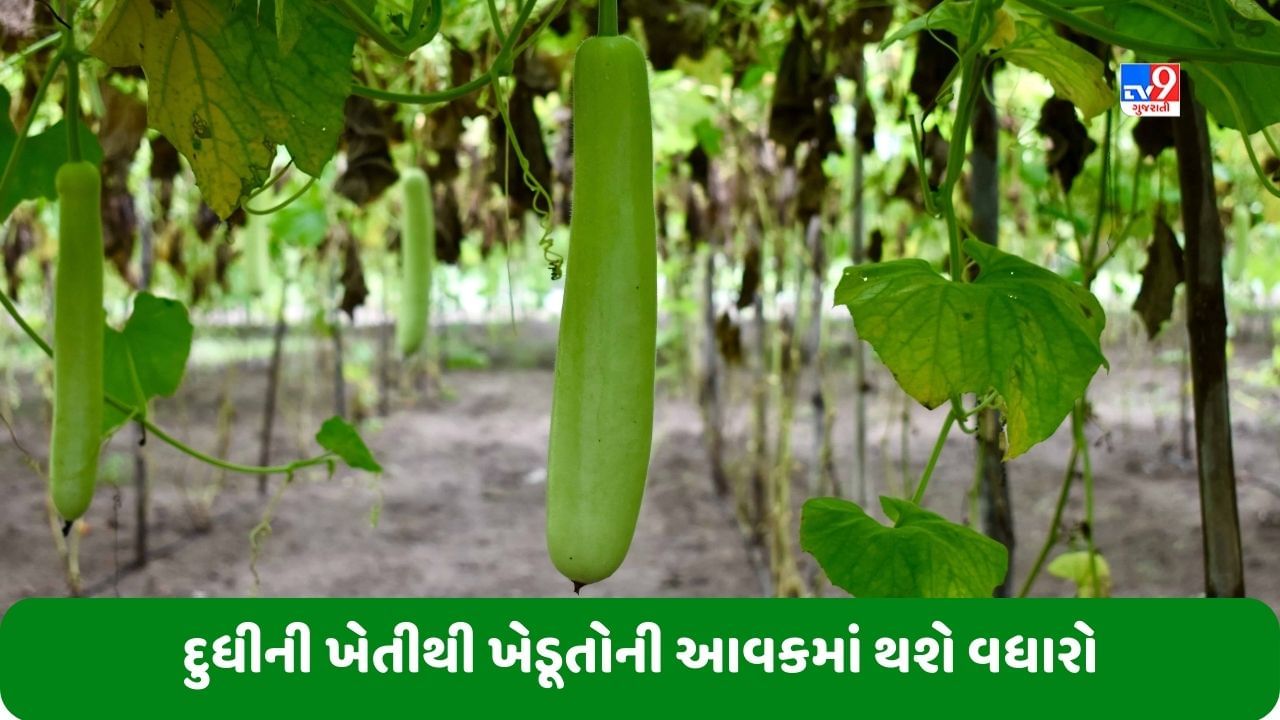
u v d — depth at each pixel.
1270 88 1.83
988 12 1.72
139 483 6.70
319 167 1.63
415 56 3.34
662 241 5.73
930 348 1.54
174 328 2.45
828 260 5.66
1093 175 4.15
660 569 7.05
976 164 2.57
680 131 4.63
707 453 9.30
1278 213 3.86
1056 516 2.78
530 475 9.93
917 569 1.88
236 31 1.51
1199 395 2.04
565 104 3.68
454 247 3.57
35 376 13.87
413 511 8.45
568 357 1.27
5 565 6.38
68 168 1.76
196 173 1.63
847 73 3.13
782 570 5.07
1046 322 1.51
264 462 8.98
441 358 17.55
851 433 10.52
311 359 15.98
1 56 2.81
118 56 1.54
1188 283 2.03
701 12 3.01
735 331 4.96
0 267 8.70
